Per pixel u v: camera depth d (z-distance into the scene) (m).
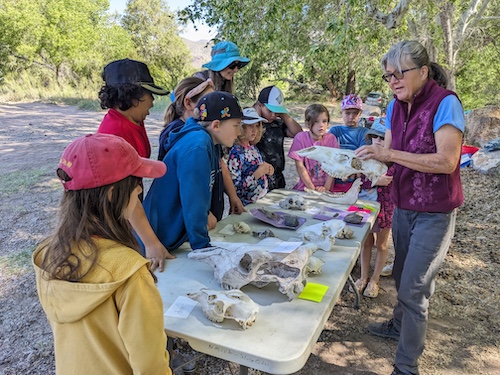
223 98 1.86
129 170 1.10
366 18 5.58
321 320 1.40
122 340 1.04
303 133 3.21
